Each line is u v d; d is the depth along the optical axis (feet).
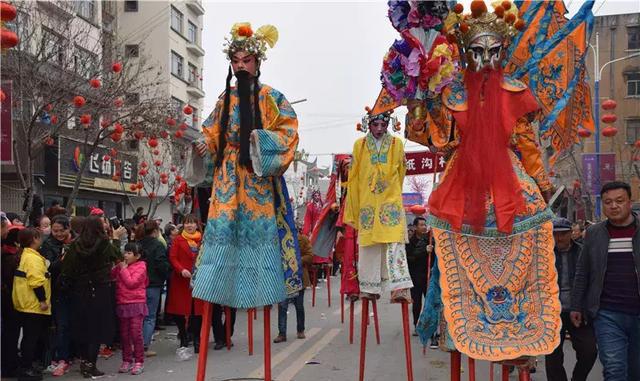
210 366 24.07
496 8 12.59
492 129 12.50
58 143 58.08
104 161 66.54
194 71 108.99
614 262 15.69
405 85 12.90
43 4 45.42
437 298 13.20
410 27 12.83
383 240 18.48
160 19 96.53
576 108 16.07
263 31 14.20
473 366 12.22
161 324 35.22
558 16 15.29
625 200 15.64
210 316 13.44
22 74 37.24
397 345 28.91
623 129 84.53
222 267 13.37
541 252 12.30
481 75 12.80
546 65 14.94
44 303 21.67
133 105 51.90
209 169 14.58
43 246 24.11
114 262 23.16
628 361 15.92
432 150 13.74
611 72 86.12
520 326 11.93
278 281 13.91
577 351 18.28
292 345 28.91
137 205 86.12
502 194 12.31
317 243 24.06
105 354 26.61
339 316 39.83
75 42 43.91
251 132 13.50
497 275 12.24
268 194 14.17
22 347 21.54
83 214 66.54
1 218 21.94
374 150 19.11
